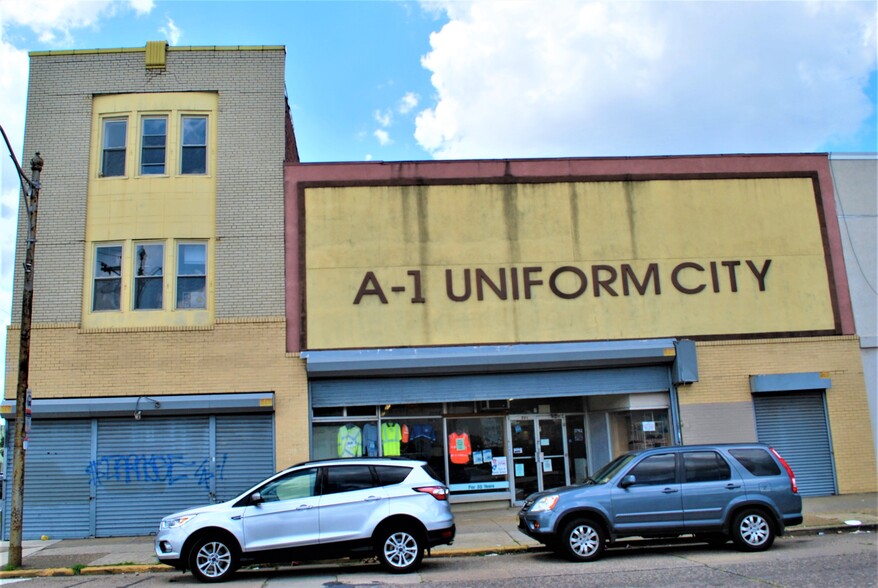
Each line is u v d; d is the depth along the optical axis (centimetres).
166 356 1627
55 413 1563
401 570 1082
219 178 1719
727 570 998
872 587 848
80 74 1745
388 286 1705
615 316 1738
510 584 958
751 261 1789
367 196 1739
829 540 1244
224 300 1664
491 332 1706
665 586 905
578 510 1132
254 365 1638
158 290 1670
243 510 1084
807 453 1722
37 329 1620
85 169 1700
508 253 1745
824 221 1825
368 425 1692
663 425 1727
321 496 1100
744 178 1827
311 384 1658
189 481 1585
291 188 1728
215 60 1770
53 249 1659
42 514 1555
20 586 1088
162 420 1605
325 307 1681
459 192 1761
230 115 1748
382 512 1092
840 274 1808
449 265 1728
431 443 1722
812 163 1852
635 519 1134
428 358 1645
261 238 1698
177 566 1069
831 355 1762
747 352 1745
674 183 1808
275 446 1606
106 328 1631
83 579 1148
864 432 1738
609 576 987
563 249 1759
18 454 1264
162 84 1752
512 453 1756
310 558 1080
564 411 1797
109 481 1574
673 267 1770
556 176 1784
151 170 1725
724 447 1189
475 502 1719
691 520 1141
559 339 1716
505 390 1703
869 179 1862
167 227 1689
